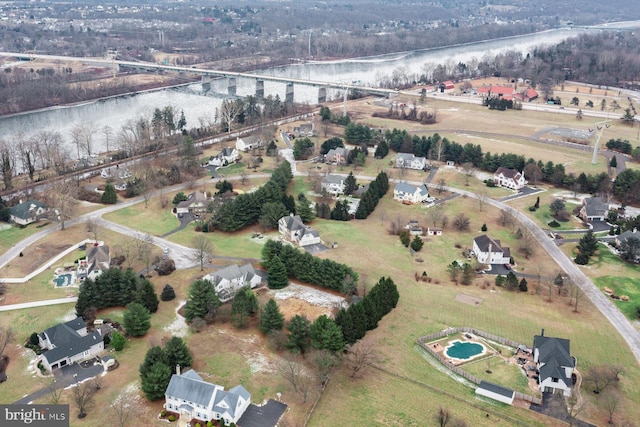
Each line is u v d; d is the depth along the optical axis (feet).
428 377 436.35
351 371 441.27
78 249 640.58
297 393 416.67
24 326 497.05
